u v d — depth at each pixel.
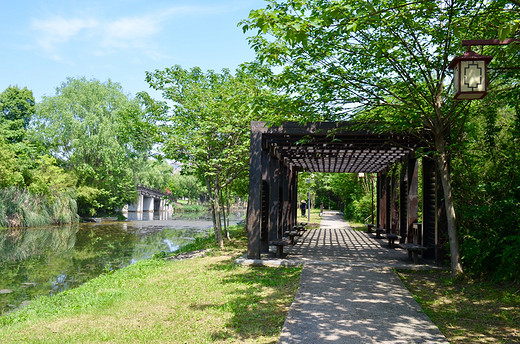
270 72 7.57
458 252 7.18
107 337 4.41
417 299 5.86
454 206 8.13
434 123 7.32
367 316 4.98
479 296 6.02
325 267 8.35
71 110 32.97
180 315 5.22
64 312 5.67
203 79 13.38
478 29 5.80
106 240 19.36
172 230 24.83
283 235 14.06
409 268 8.20
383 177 16.45
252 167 9.22
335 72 6.74
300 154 12.49
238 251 11.68
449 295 6.11
